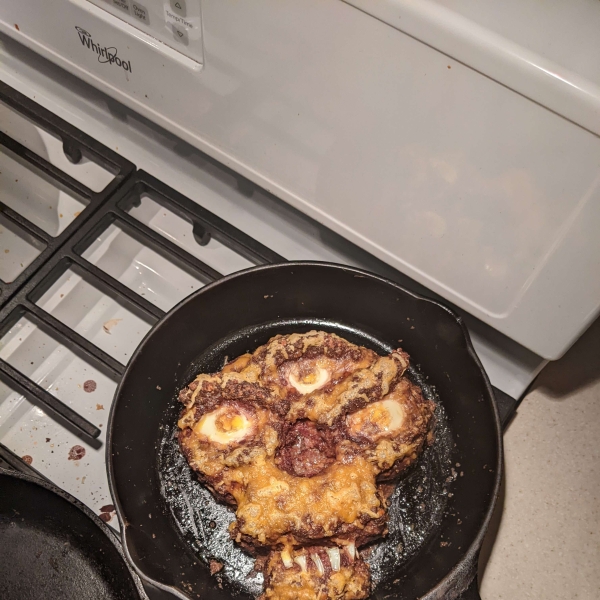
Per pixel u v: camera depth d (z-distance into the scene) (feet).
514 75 1.14
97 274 1.88
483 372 1.67
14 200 2.21
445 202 1.48
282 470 1.64
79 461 1.84
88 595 1.56
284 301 1.92
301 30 1.33
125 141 2.24
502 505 2.06
